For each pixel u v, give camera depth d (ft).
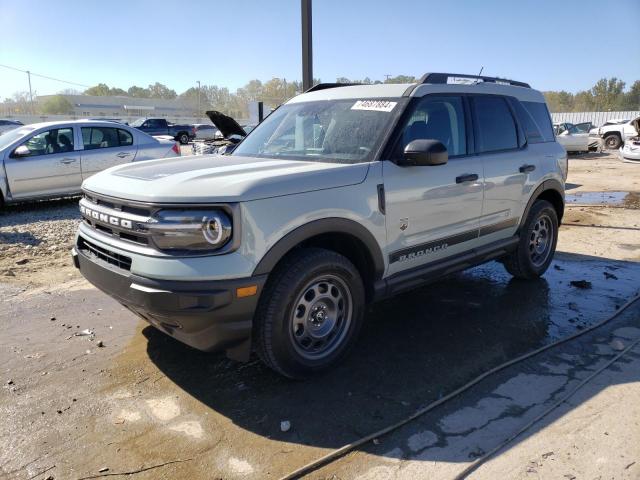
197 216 9.48
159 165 12.47
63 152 32.83
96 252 11.32
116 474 8.53
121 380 11.50
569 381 11.30
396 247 12.39
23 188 31.63
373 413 10.19
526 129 16.89
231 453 9.04
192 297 9.42
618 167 61.00
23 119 199.52
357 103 13.76
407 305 15.93
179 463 8.79
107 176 11.96
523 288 17.46
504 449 9.02
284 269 10.43
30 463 8.79
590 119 153.99
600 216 29.89
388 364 12.17
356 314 11.87
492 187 14.93
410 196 12.43
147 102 283.59
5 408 10.38
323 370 11.50
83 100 270.87
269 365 10.91
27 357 12.57
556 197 18.35
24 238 24.85
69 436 9.50
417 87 13.38
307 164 11.78
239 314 9.79
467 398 10.69
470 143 14.60
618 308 15.60
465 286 17.69
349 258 12.32
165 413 10.23
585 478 8.27
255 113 31.58
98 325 14.52
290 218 10.21
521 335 13.74
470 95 14.90
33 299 16.62
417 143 11.84
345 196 11.12
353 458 8.88
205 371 11.87
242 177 10.27
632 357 12.41
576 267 19.88
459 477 8.36
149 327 14.34
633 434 9.36
